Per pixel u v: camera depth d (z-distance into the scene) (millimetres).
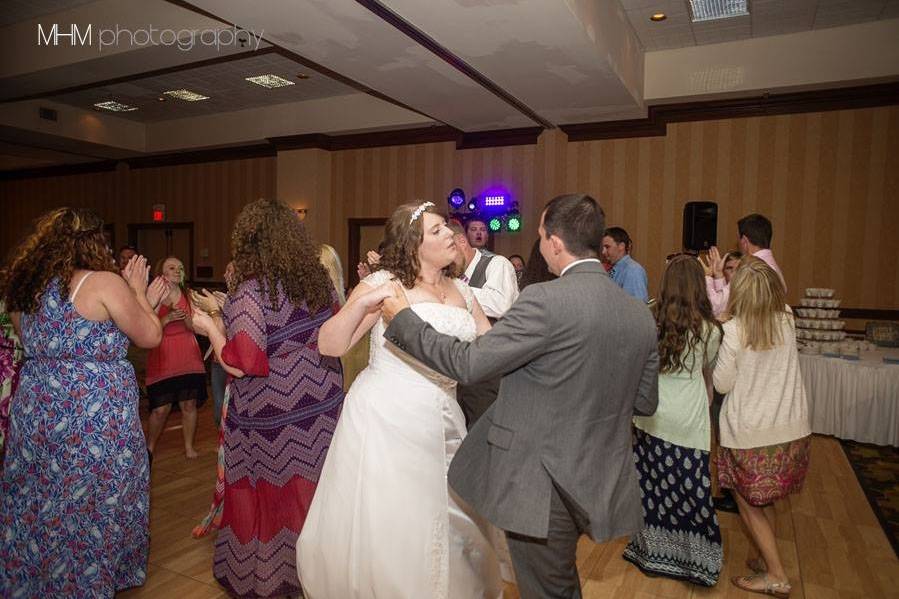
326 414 2381
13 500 2082
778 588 2613
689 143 7344
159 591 2553
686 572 2701
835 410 5113
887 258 6531
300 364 2334
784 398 2543
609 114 7328
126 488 2213
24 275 2041
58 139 9844
